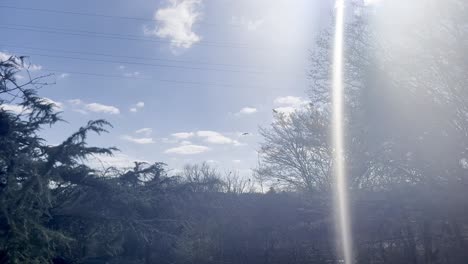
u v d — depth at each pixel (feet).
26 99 48.42
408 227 61.26
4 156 43.06
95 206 54.75
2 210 39.93
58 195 52.80
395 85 60.80
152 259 68.18
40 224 44.32
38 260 42.98
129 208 57.41
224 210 84.89
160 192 71.61
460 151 58.54
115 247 57.67
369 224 67.67
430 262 58.34
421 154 59.93
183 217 74.08
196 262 76.18
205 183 83.56
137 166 69.97
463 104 58.44
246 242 81.30
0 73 48.75
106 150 52.95
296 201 88.58
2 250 40.16
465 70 57.62
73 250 53.67
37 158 46.73
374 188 67.10
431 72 59.88
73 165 50.80
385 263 61.72
